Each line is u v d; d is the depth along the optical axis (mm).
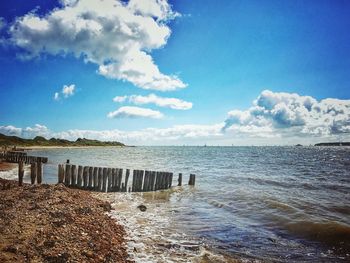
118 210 12602
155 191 17562
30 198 11266
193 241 8836
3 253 5746
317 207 14469
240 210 13375
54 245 6469
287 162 61031
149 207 13617
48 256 5855
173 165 47688
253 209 13562
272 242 9023
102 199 14805
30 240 6570
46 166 35031
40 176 16312
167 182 18078
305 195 18922
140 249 7828
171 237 9141
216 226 10625
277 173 36156
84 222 8961
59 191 13219
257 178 29312
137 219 11234
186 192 17969
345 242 9031
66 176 17000
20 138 129875
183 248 8148
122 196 15938
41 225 7844
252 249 8367
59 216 8961
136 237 8906
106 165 44250
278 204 14406
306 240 9273
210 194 17484
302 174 35250
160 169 39250
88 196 14039
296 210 13188
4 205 9992
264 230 10297
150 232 9578
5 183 15031
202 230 10086
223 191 18734
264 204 14594
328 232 9898
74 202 11391
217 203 14742
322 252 8219
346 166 49531
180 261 7176
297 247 8609
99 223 9359
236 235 9641
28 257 5715
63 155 70875
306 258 7770
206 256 7578
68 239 7098
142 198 15727
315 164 54562
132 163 51062
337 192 20750
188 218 11742
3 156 39312
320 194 19562
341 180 28859
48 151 92438
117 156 80062
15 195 11891
